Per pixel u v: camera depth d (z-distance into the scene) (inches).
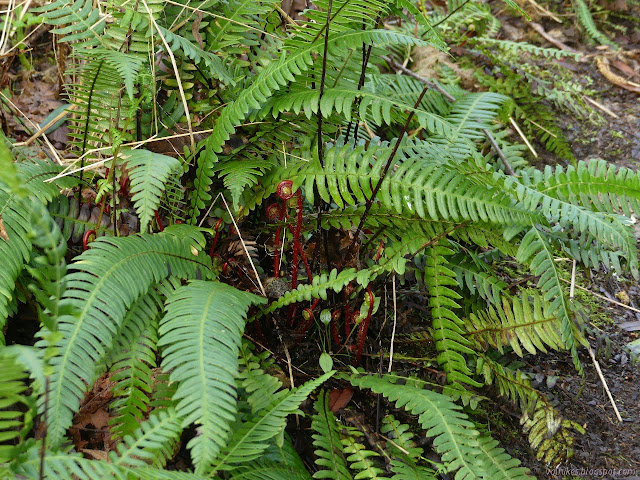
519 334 100.8
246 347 91.0
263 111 97.7
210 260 93.5
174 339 74.2
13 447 63.5
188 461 83.9
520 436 103.2
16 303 85.7
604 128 171.0
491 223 100.8
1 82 123.0
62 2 100.8
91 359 73.2
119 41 103.5
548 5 211.0
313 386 82.2
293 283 97.3
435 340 99.1
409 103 142.6
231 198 103.3
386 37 91.5
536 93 171.5
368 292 94.3
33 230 51.3
